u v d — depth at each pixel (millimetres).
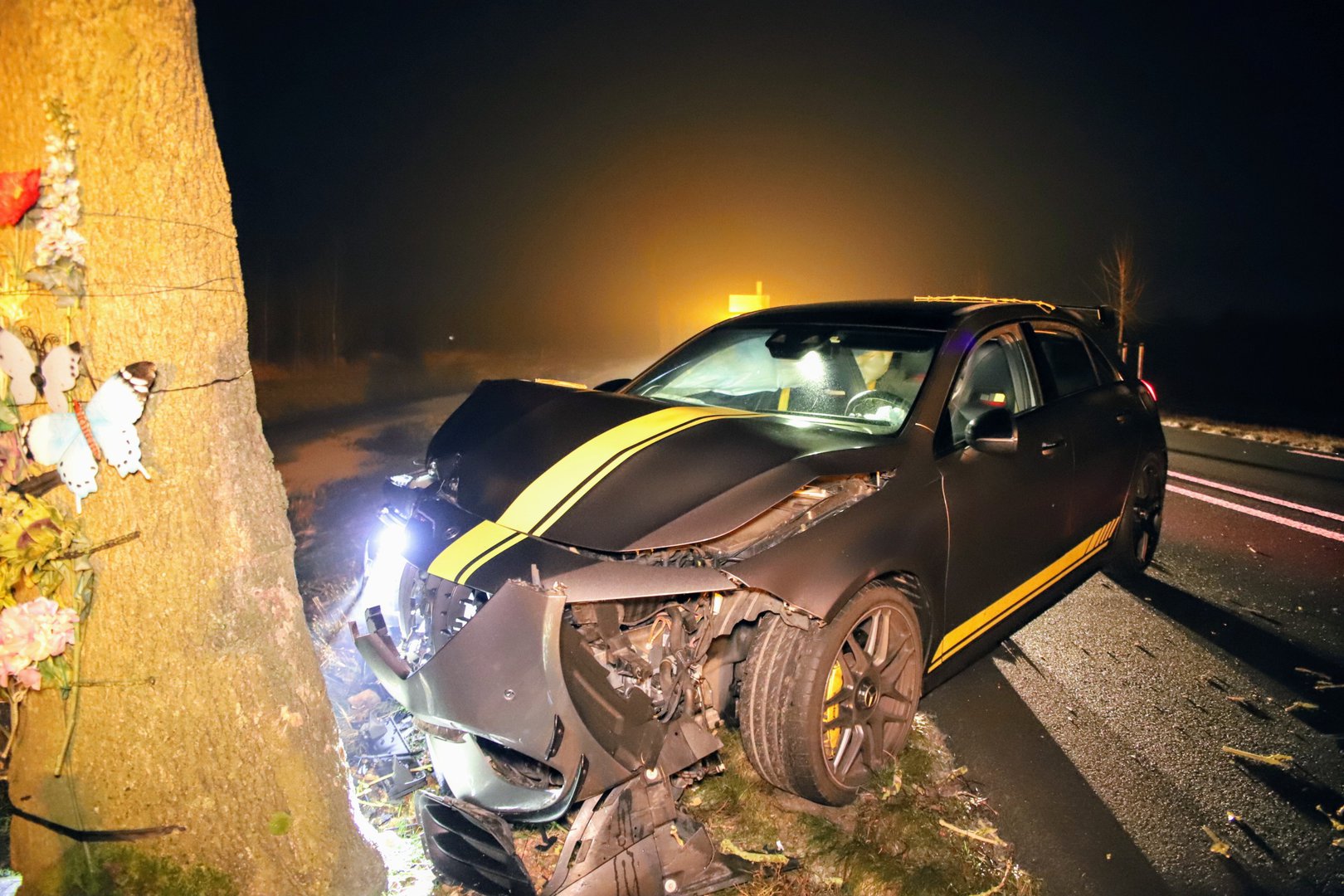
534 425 3367
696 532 2672
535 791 2562
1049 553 4180
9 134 2096
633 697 2541
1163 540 6465
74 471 2186
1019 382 4207
